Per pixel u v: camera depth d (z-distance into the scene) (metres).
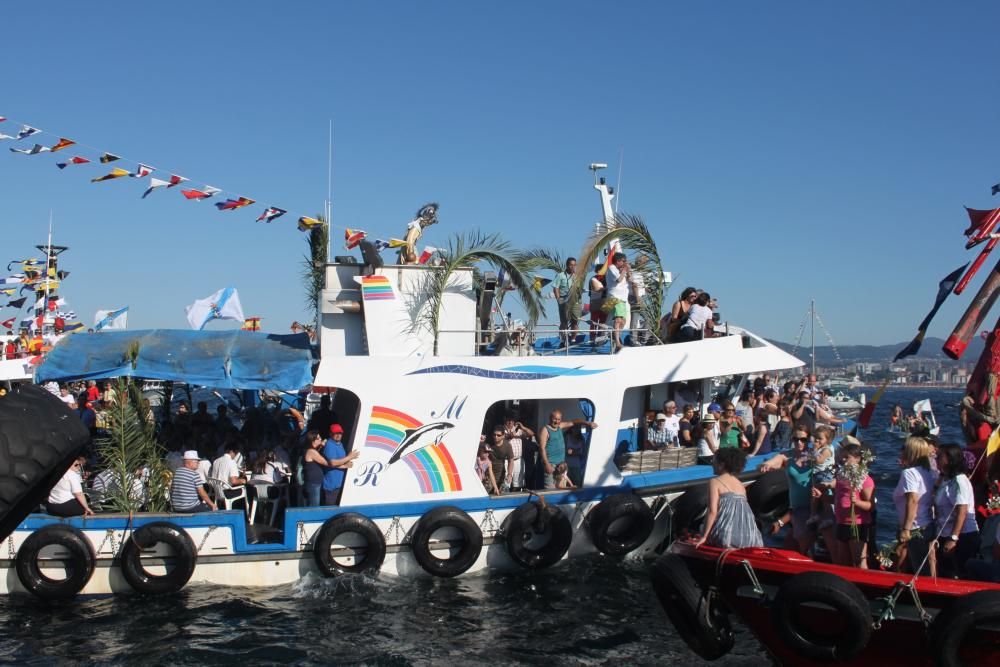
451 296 14.58
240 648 10.56
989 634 7.59
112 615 11.70
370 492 13.17
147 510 13.18
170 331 15.26
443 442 13.44
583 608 11.98
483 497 13.46
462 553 13.06
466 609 11.93
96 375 13.67
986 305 10.48
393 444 13.30
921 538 9.39
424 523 12.95
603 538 13.53
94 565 12.38
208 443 15.34
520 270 14.81
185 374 13.67
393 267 14.45
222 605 12.06
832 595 8.11
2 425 7.33
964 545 9.27
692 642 9.60
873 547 10.90
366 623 11.39
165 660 10.19
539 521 13.39
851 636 8.12
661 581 9.40
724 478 9.44
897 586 8.07
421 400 13.44
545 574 13.38
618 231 16.02
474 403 13.58
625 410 14.90
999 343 11.01
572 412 14.84
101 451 13.21
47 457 7.42
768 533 13.76
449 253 14.45
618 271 15.69
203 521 12.67
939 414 53.44
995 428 9.80
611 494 13.90
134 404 13.55
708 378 15.78
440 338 14.45
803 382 18.73
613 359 14.19
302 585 12.78
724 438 14.78
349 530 12.73
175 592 12.49
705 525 9.31
